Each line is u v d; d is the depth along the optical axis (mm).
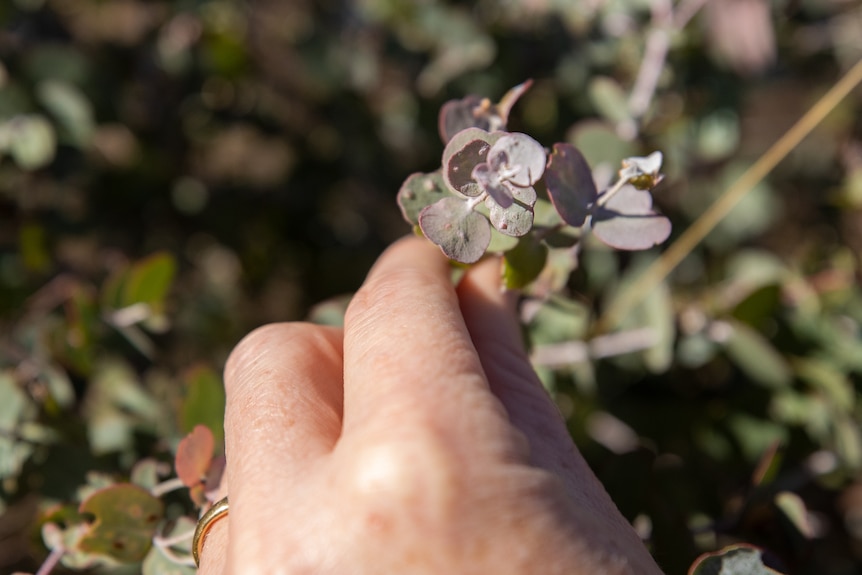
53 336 300
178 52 444
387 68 448
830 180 469
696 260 410
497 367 218
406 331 190
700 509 297
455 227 199
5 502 269
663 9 319
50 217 453
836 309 332
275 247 540
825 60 474
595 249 308
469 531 174
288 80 501
